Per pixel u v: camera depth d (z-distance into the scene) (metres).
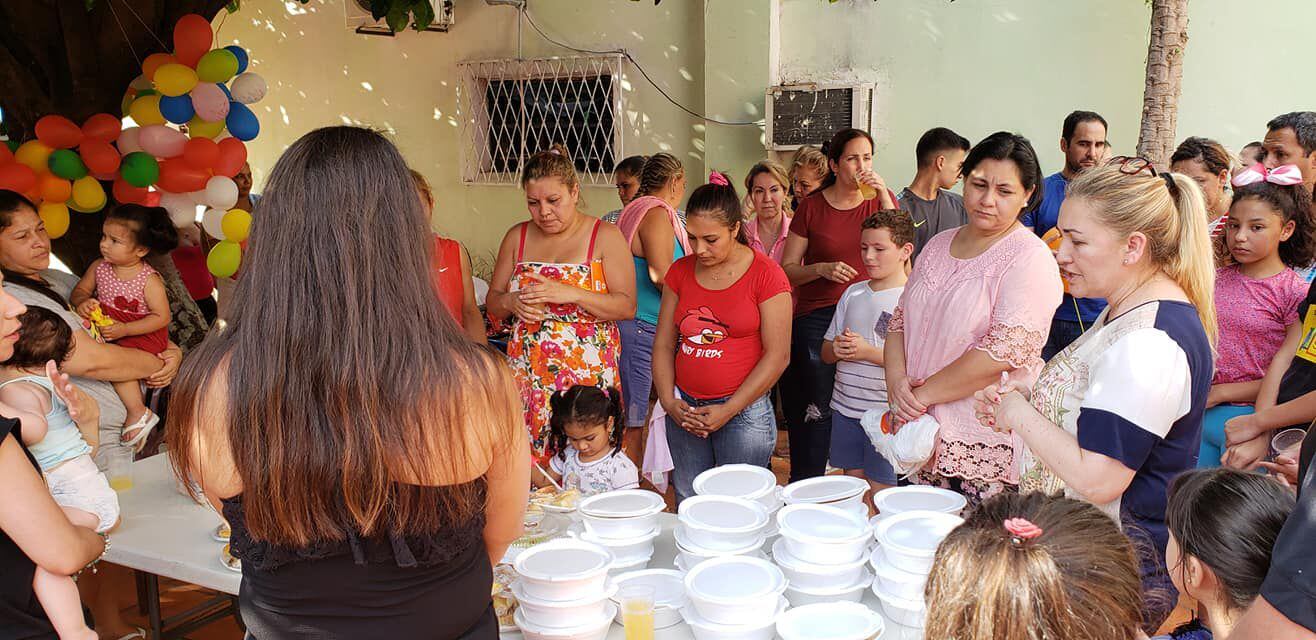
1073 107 5.75
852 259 4.23
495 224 7.76
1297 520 1.14
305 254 1.29
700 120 6.91
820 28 6.36
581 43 7.19
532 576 1.85
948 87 6.05
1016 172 2.52
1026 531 1.30
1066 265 2.02
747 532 2.11
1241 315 3.12
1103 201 1.92
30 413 2.21
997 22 5.86
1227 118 5.43
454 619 1.47
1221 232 3.33
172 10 4.96
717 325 3.28
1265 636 1.16
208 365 1.36
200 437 1.36
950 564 1.30
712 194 3.19
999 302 2.54
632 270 3.70
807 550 2.01
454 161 7.82
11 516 1.72
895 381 2.83
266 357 1.28
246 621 1.47
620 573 2.18
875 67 6.24
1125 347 1.85
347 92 8.16
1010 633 1.22
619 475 3.05
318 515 1.31
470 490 1.41
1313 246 3.07
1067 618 1.21
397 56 7.88
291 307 1.29
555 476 3.20
